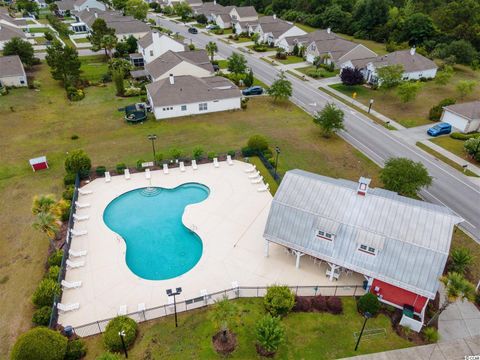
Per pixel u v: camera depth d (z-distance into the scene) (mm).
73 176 40469
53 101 63094
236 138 51469
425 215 27266
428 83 75062
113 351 23500
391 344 24750
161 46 78938
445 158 47219
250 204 37969
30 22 127250
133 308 26844
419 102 65312
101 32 83625
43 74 76250
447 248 25172
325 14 121188
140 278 29375
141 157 46344
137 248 32781
